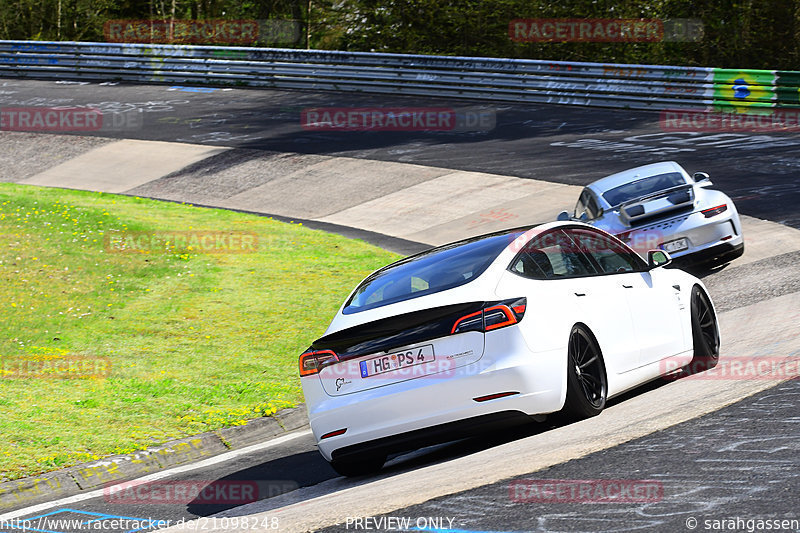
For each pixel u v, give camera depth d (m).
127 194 64.12
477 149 65.12
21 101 93.12
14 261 38.56
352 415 14.87
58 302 33.31
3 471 18.70
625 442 13.01
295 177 63.81
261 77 94.81
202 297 34.25
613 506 10.17
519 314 14.42
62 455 19.59
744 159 52.75
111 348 28.25
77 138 79.12
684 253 32.25
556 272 16.05
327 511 12.16
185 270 38.25
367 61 88.75
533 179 55.09
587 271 16.84
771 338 21.55
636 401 16.56
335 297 34.09
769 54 101.56
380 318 14.81
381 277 16.72
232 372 25.69
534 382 14.26
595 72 75.94
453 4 115.38
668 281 19.17
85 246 41.38
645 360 17.30
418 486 12.77
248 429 21.38
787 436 12.20
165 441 20.48
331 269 38.97
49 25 143.88
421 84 86.19
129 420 21.89
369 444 14.95
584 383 15.35
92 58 102.00
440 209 52.38
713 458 11.60
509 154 62.62
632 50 108.44
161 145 75.31
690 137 61.34
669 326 18.38
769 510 9.45
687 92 70.56
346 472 16.17
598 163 56.84
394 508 11.44
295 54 92.62
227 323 30.84
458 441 17.34
